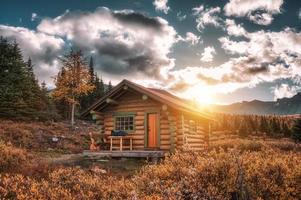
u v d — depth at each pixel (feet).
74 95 163.84
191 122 69.67
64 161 54.08
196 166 24.14
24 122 125.08
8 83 144.15
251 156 24.89
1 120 120.16
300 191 20.48
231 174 20.74
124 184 21.99
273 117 274.36
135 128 67.41
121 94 69.05
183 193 20.13
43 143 92.68
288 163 24.31
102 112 71.82
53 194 17.99
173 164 26.78
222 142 84.94
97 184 21.36
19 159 44.52
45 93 190.08
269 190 20.10
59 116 176.45
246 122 259.60
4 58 148.05
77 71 161.79
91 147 65.00
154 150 60.95
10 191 18.25
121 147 63.00
